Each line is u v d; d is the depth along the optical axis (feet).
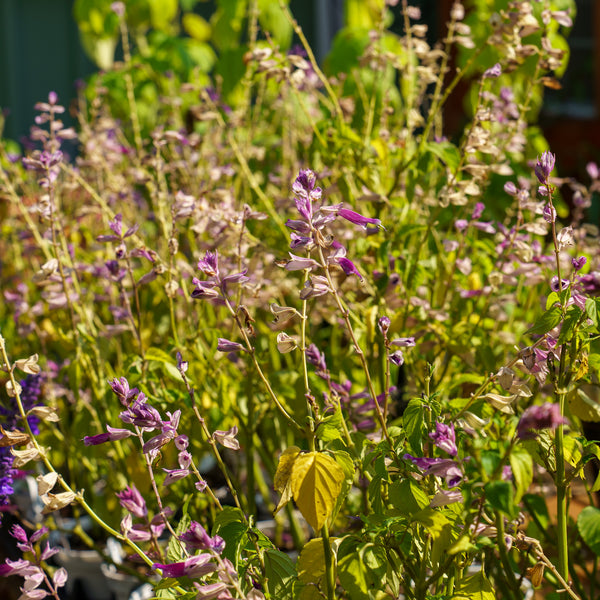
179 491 5.15
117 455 5.31
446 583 4.06
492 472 3.71
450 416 4.12
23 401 4.66
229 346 3.86
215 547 3.61
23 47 18.98
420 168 5.12
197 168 6.30
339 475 3.72
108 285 5.87
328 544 3.78
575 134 14.20
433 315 4.87
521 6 4.87
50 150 5.38
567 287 3.84
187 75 8.75
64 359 6.28
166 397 4.74
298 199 3.67
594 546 3.69
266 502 6.08
